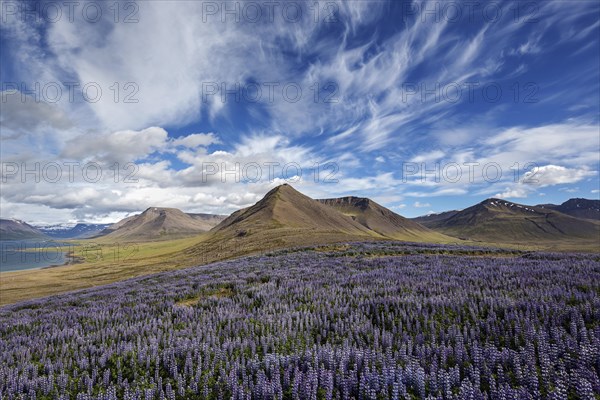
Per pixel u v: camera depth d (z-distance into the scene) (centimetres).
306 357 861
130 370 942
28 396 831
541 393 641
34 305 2434
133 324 1423
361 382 705
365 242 5366
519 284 1479
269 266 3038
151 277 3462
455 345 873
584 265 1884
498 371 731
